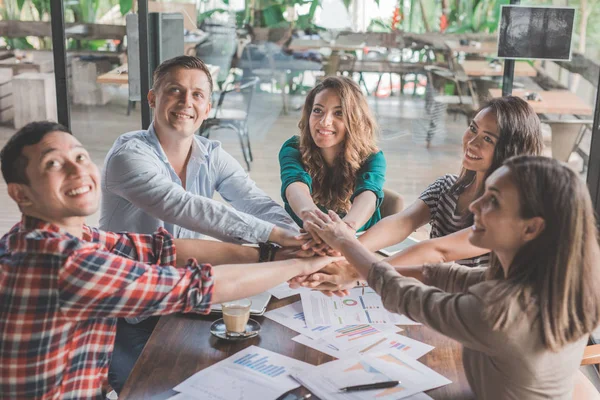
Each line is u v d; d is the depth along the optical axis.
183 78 2.24
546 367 1.28
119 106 4.27
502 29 3.67
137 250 1.67
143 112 3.62
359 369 1.54
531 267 1.26
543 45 3.67
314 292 1.98
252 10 4.88
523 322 1.24
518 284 1.26
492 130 1.93
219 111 5.06
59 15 3.46
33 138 1.41
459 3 4.66
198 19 4.61
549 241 1.22
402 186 4.71
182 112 2.25
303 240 1.95
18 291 1.33
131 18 3.52
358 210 2.32
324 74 5.11
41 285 1.33
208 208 2.12
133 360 1.93
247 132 5.12
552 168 1.23
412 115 5.16
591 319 1.24
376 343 1.67
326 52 5.06
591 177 3.19
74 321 1.40
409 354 1.62
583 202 1.21
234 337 1.67
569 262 1.20
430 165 5.05
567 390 1.33
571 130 3.88
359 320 1.81
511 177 1.25
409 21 4.94
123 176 2.18
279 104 5.12
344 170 2.49
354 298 1.95
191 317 1.80
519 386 1.31
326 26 4.99
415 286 1.42
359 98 2.43
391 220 2.24
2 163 1.43
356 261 1.63
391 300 1.44
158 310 1.46
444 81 4.98
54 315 1.35
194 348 1.63
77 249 1.35
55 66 3.53
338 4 4.96
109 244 1.63
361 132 2.45
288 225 2.33
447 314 1.32
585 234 1.21
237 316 1.67
